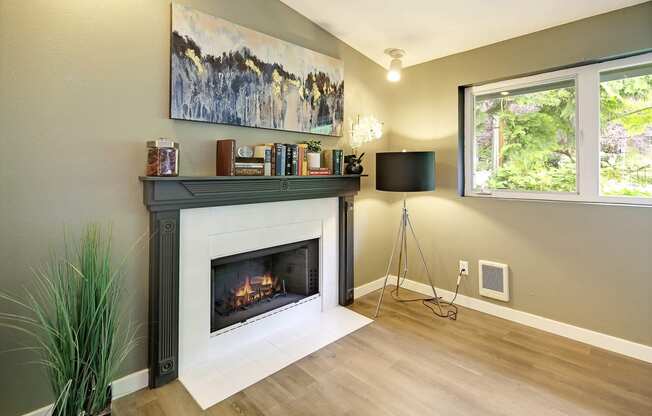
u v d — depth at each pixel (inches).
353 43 119.4
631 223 89.0
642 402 71.6
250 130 93.9
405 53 123.4
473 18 98.4
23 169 60.8
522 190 112.1
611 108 94.7
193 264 82.2
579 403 71.4
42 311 62.7
